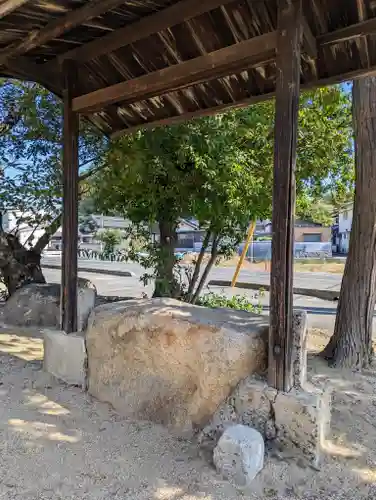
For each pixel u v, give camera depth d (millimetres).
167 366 2643
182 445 2359
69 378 3176
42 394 2996
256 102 3457
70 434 2471
